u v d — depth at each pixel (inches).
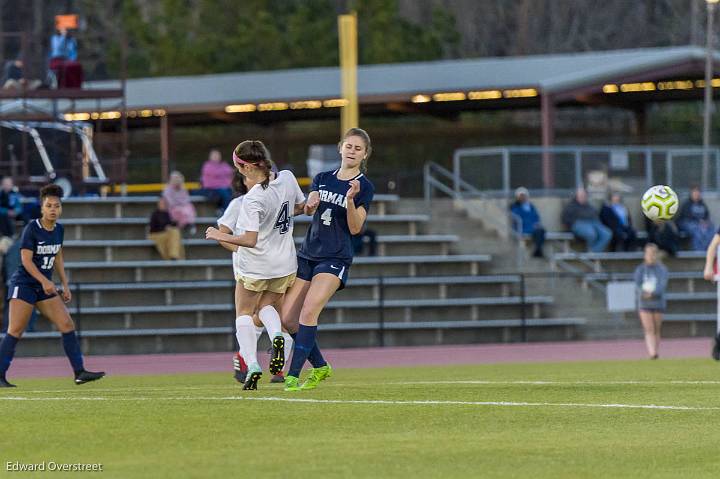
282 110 6205.7
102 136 5369.1
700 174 5231.3
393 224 4798.2
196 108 5743.1
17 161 4702.3
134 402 1624.0
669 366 2773.1
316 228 1788.9
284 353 1769.2
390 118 7258.9
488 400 1683.1
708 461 1194.6
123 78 4901.6
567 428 1405.0
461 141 7298.2
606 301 4547.2
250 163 1724.9
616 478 1104.8
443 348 4050.2
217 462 1152.8
